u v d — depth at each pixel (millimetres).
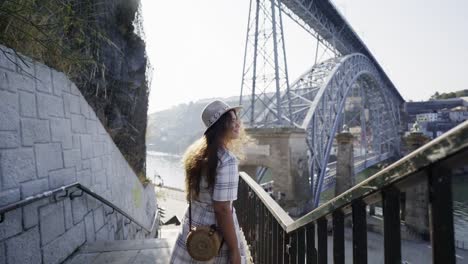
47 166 3340
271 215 2756
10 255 2533
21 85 2932
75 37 4641
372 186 975
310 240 1688
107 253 3828
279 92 22328
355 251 1105
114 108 7508
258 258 3393
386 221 906
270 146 20938
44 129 3328
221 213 1434
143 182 9633
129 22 8312
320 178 26156
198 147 1597
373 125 57688
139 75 8906
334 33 37875
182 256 1645
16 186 2740
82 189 3805
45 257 3086
